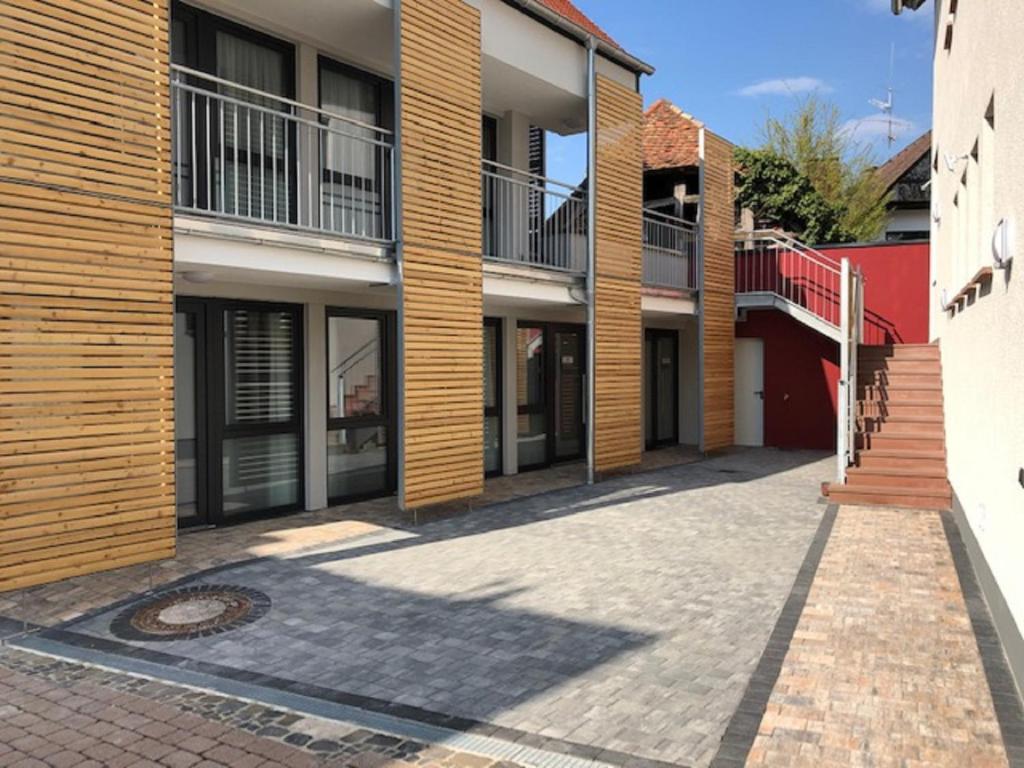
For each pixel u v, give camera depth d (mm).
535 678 4512
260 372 9039
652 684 4410
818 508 9469
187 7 8242
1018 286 4680
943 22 10359
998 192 5434
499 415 12398
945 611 5582
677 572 6680
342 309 9859
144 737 3848
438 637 5188
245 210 8773
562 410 13852
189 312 8414
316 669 4680
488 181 12172
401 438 8477
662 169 15539
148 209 6520
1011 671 4500
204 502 8484
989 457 5898
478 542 7816
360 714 4070
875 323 15570
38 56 5906
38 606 5727
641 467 13305
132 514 6496
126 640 5180
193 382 8461
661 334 16609
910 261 15305
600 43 11609
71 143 6074
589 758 3596
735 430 16766
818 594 5988
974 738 3723
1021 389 4535
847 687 4309
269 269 7488
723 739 3744
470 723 3957
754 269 16188
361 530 8367
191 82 8281
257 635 5254
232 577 6555
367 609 5766
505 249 12258
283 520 8906
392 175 8734
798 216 22016
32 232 5875
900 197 30281
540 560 7102
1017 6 4672
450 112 9055
